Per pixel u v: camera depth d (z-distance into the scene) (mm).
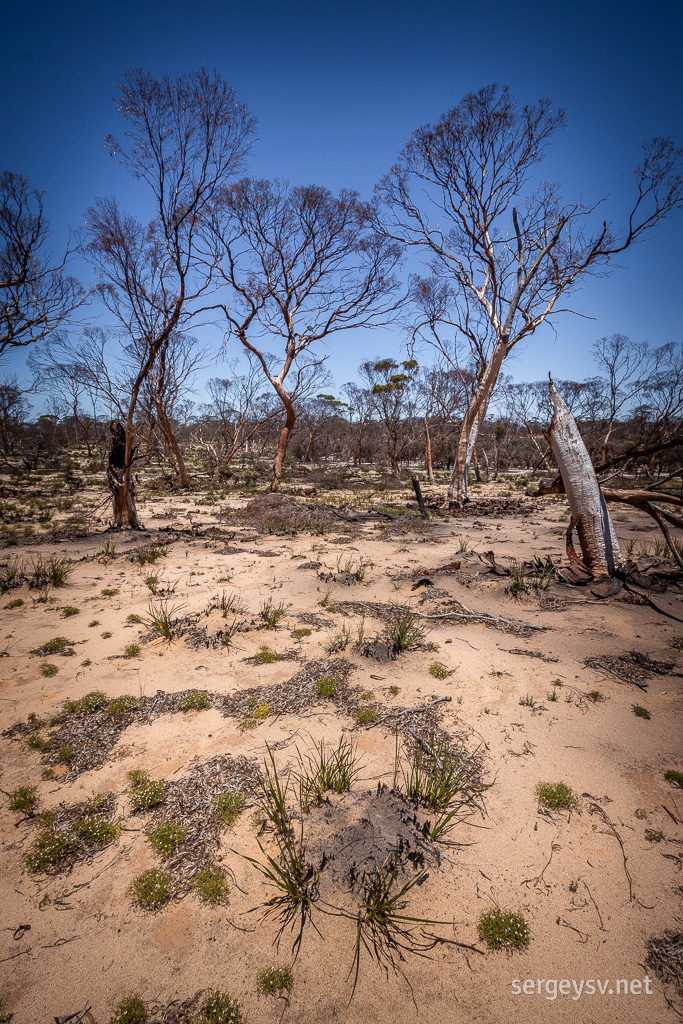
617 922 2141
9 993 1896
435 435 30031
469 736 3396
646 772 3025
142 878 2336
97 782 3000
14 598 6277
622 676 4160
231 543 10086
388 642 4750
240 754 3232
